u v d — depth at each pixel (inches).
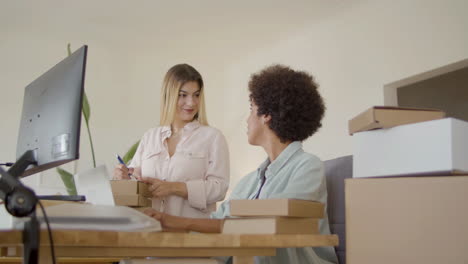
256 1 187.2
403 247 44.1
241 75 244.7
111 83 226.8
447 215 42.1
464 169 42.9
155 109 233.9
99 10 196.5
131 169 92.5
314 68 206.4
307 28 208.5
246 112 237.1
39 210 38.5
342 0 185.3
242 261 49.1
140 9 195.5
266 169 72.5
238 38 221.0
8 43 212.1
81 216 39.4
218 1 187.9
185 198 95.4
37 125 61.9
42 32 213.6
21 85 211.0
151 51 233.3
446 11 157.5
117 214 40.8
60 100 57.5
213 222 61.1
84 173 62.4
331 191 79.4
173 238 40.6
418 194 43.9
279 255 64.9
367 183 47.1
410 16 169.2
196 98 104.3
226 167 101.8
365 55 184.1
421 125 44.4
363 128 48.3
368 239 46.3
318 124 71.4
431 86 241.9
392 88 178.2
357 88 185.8
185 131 102.8
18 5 191.6
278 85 69.1
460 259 41.0
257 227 46.8
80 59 56.6
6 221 46.6
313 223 49.6
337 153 189.9
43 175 202.5
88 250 45.4
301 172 64.4
